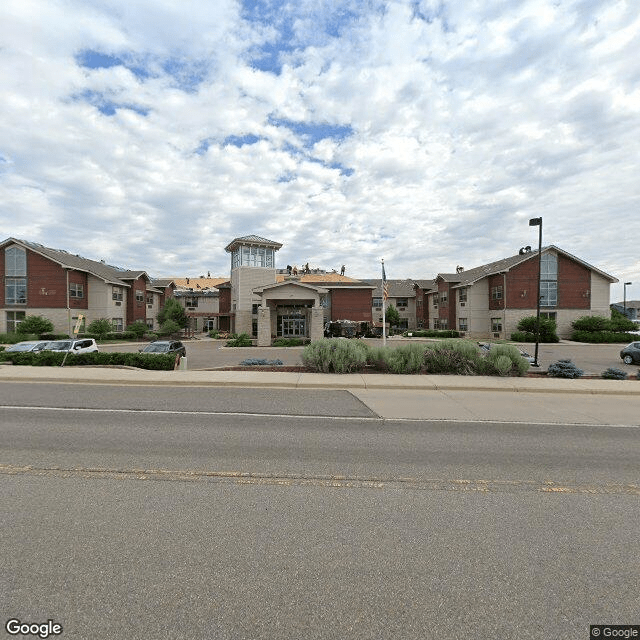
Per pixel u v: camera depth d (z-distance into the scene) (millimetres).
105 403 9883
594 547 3582
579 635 2574
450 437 7184
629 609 2807
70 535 3666
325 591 2943
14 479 4977
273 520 4004
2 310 40500
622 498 4637
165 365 16031
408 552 3465
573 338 40188
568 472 5461
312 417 8625
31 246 41031
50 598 2834
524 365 14523
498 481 5105
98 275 42781
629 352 23562
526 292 42000
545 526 3953
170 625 2604
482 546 3576
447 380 13328
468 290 45406
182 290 69500
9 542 3535
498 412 9320
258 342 36250
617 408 9938
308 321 44625
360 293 47688
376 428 7766
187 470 5352
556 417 8898
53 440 6695
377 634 2555
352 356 14891
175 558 3324
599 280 42219
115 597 2848
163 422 8031
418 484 4977
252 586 2986
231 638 2506
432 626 2629
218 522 3945
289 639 2506
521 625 2646
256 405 9781
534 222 19344
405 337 46844
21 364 16516
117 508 4219
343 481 5039
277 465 5598
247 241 46625
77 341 20125
